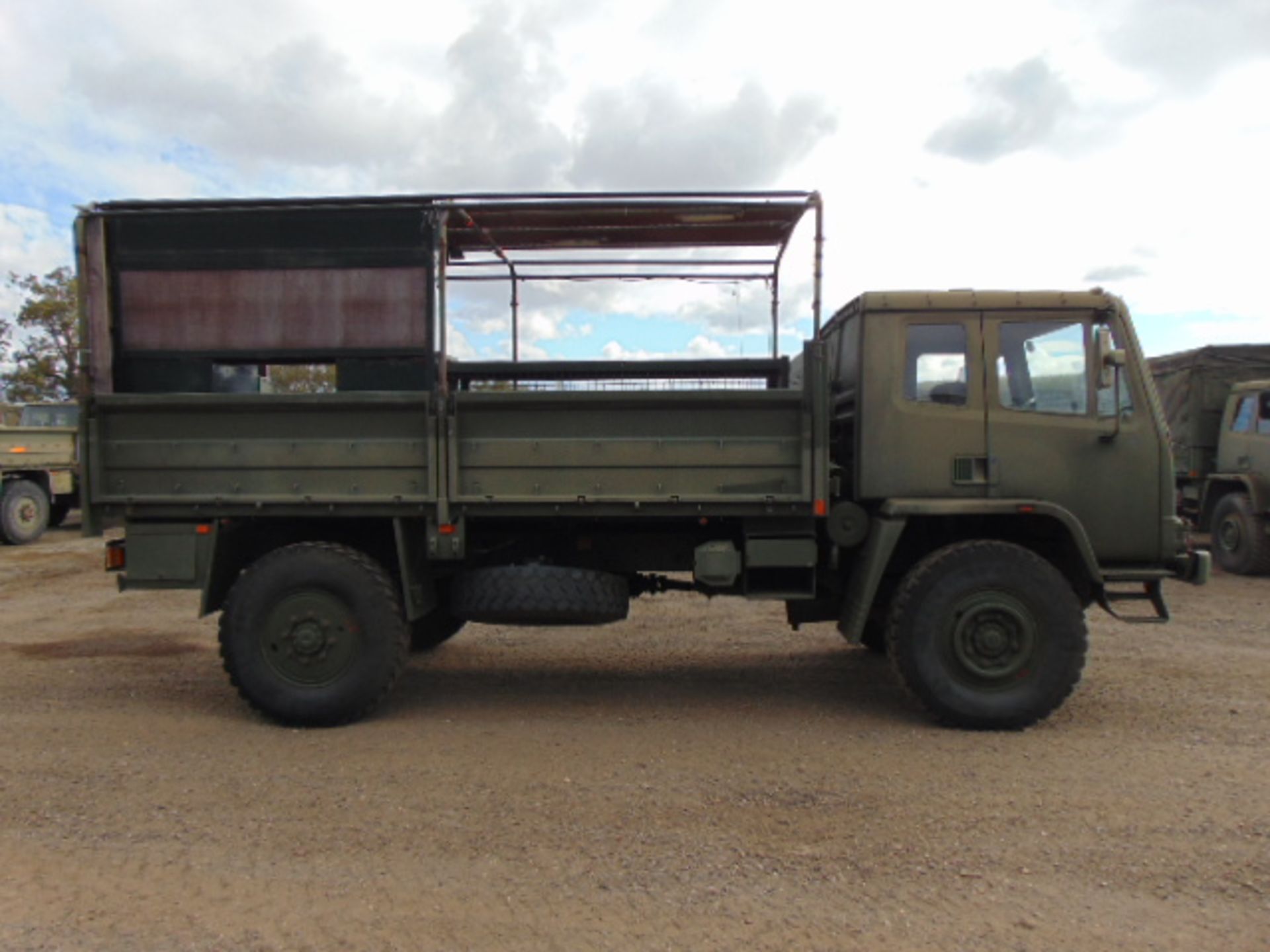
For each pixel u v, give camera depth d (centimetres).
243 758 460
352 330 534
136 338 546
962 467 525
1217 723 513
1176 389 1354
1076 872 332
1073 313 525
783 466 519
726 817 383
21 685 609
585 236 646
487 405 516
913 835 365
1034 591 496
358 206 532
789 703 567
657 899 314
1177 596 963
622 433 518
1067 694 497
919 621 502
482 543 570
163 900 315
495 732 506
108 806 396
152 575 533
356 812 390
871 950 283
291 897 317
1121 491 522
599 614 534
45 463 1556
